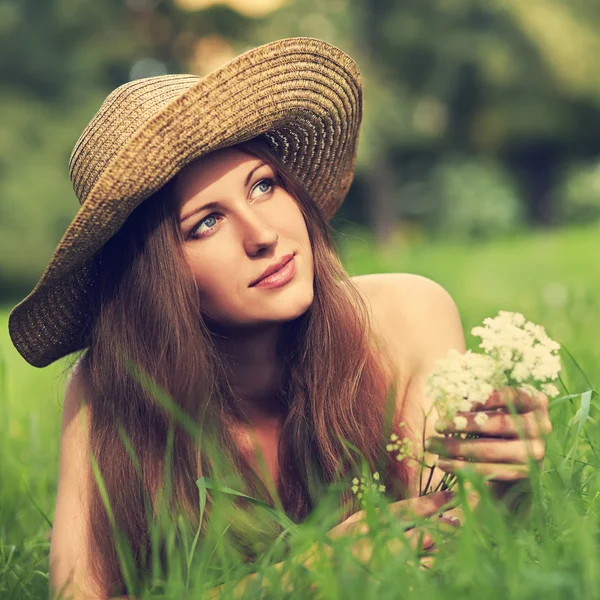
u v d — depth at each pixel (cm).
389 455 403
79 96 3925
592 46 4309
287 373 412
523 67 4284
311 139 439
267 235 371
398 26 4106
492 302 1113
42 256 3578
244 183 378
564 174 4744
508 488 330
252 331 399
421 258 1959
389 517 274
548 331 671
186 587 302
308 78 409
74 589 382
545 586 234
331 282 405
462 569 245
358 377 404
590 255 1647
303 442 404
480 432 311
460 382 296
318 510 297
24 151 3662
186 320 385
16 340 431
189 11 3975
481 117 4459
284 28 3912
